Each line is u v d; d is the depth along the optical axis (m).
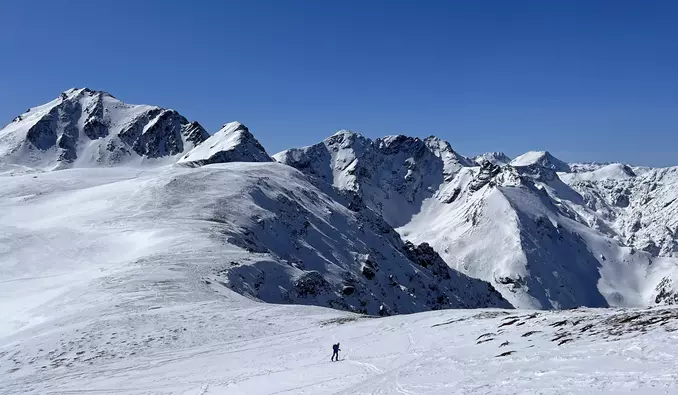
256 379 23.53
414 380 18.83
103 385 25.73
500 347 21.34
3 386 27.61
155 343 35.09
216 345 34.09
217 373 26.02
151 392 23.50
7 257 69.06
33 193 129.38
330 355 27.25
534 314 28.30
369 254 141.75
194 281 57.00
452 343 25.03
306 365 25.36
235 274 67.56
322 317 43.94
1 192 128.75
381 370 22.11
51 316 44.75
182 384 24.34
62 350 33.91
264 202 126.69
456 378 17.80
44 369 30.53
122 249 77.69
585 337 19.33
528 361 17.64
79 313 43.81
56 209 110.00
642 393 11.73
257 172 160.12
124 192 120.62
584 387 13.16
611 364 14.83
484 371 17.84
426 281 158.88
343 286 106.31
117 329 38.12
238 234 95.19
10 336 39.81
